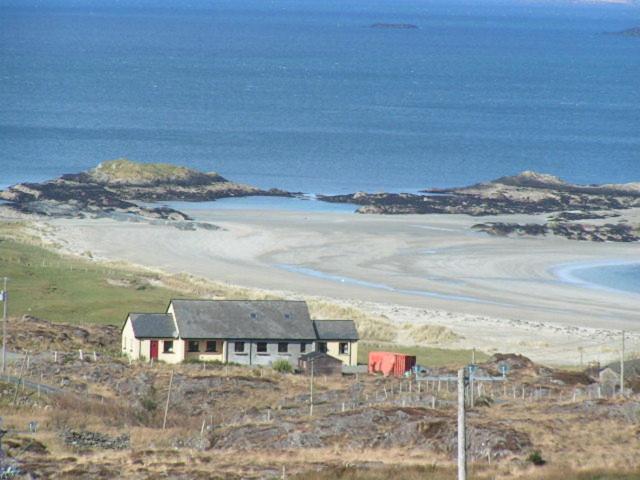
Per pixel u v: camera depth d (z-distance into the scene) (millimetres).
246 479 174000
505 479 172375
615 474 175375
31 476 174875
